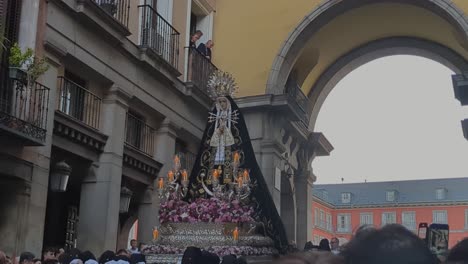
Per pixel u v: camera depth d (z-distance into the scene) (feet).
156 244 33.86
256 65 59.77
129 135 47.03
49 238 46.75
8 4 34.37
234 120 36.65
